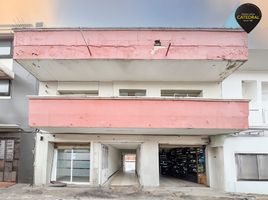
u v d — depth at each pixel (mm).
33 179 14805
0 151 15250
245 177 14383
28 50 12258
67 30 12375
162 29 12242
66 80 15188
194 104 12023
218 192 13531
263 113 15125
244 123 11969
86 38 12289
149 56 12125
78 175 15508
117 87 15094
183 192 13195
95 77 14625
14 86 15641
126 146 19812
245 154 14570
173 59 12094
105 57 12156
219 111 11992
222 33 12203
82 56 12195
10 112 15414
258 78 15344
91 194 12102
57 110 12094
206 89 15031
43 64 12844
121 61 12375
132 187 14406
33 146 15148
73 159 15672
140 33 12289
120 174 24594
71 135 15141
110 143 15984
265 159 14609
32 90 15523
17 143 15234
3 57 15898
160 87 15031
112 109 12008
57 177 15617
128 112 11969
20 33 12406
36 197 11258
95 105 12055
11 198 11023
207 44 12133
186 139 15477
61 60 12336
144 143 15219
